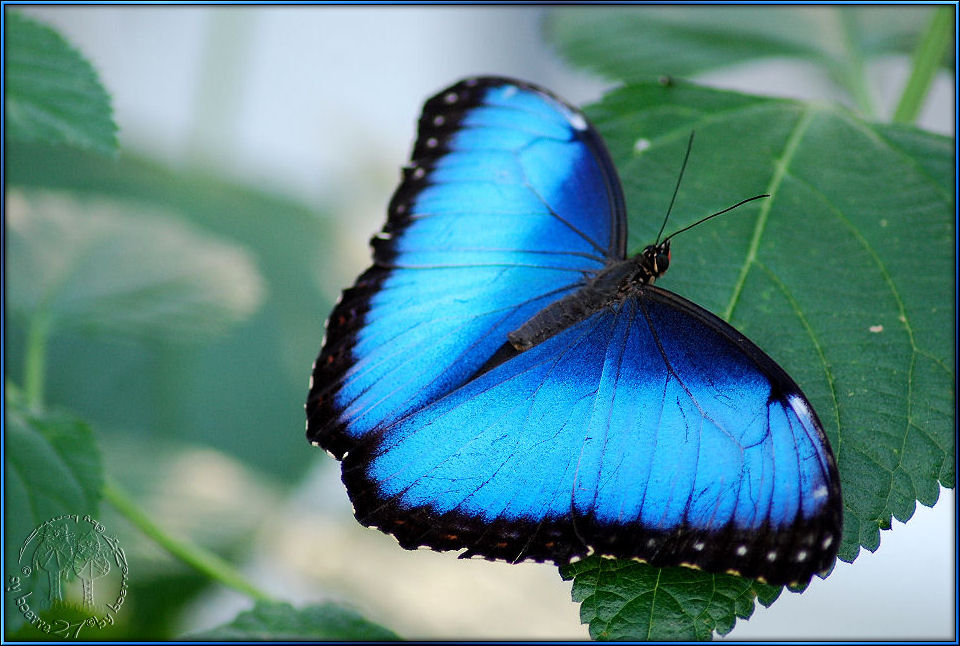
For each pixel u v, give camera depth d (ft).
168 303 2.87
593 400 2.57
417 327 2.62
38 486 2.59
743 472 2.52
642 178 2.65
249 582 2.68
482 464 2.58
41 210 2.87
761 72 2.93
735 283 2.60
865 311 2.58
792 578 2.50
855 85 2.81
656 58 2.86
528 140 2.65
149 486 2.89
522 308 2.63
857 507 2.53
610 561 2.53
